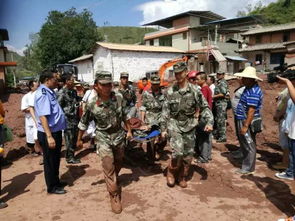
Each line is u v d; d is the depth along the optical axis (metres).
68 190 4.41
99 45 27.27
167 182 4.48
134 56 26.52
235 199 3.97
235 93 5.24
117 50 25.72
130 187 4.43
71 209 3.79
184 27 33.59
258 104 4.61
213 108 7.18
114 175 3.82
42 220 3.54
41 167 5.61
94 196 4.18
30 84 5.89
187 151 4.29
